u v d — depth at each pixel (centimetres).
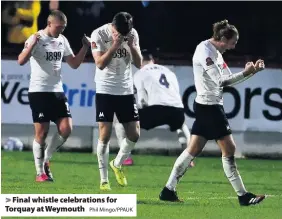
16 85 5125
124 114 3428
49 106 3688
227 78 2889
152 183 3756
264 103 5053
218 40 2912
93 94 5106
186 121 5056
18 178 3812
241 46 5519
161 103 4453
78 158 4822
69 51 3731
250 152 5072
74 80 5097
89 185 3603
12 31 5369
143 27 5503
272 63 5041
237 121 5053
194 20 5519
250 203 2988
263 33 5519
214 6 5519
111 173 4178
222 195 3372
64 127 3700
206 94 2923
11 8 5366
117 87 3378
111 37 3272
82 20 5509
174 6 5503
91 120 5116
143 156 5022
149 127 4500
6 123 5144
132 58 3344
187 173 4250
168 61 5075
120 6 5503
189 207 2977
